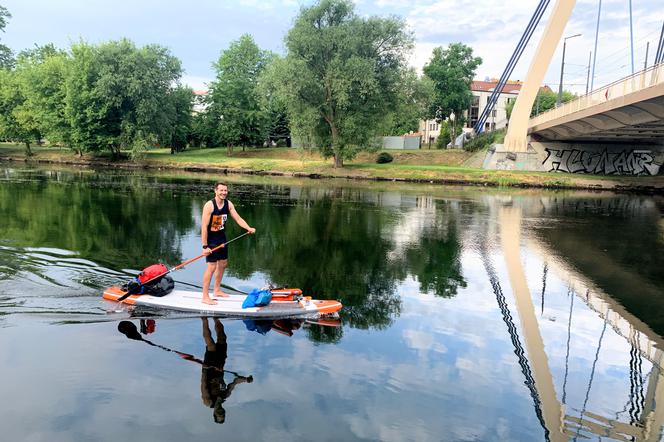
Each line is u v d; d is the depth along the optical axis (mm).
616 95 23953
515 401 4797
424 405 4617
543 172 38031
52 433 3916
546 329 6914
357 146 36625
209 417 4219
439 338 6301
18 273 7945
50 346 5441
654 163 40156
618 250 12859
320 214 17594
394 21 34250
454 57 55969
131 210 16250
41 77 46875
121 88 42719
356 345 5906
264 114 51406
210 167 41875
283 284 8391
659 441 4207
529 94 37938
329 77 33000
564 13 34031
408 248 12125
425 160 47656
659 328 7113
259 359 5363
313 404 4508
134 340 5691
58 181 26562
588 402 4891
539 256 11844
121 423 4078
